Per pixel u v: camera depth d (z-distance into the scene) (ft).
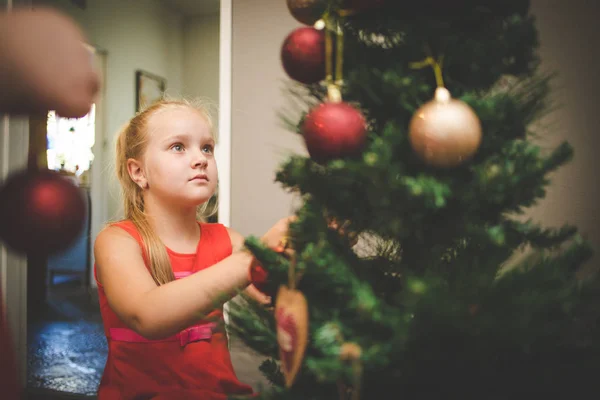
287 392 1.34
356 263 1.40
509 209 1.30
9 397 0.71
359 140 1.19
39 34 0.59
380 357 1.04
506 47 1.28
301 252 1.27
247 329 1.45
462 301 1.01
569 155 1.26
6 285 5.94
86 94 0.63
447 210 1.22
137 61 13.42
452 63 1.32
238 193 5.61
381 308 1.11
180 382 2.26
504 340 1.01
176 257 2.54
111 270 2.08
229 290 1.71
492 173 1.13
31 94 0.59
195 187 2.46
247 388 2.39
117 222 2.55
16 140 4.24
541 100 1.36
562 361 1.15
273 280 1.36
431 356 1.06
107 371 2.35
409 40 1.32
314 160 1.30
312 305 1.26
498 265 1.35
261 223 5.56
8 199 0.66
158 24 14.19
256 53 5.53
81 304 11.77
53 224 0.65
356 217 1.32
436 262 1.29
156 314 1.68
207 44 14.92
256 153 5.56
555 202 4.47
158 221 2.59
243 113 5.58
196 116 2.60
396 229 1.16
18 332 6.08
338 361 1.03
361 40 1.45
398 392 1.21
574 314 1.09
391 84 1.19
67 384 6.29
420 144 1.14
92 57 0.67
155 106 2.76
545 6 4.53
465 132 1.11
